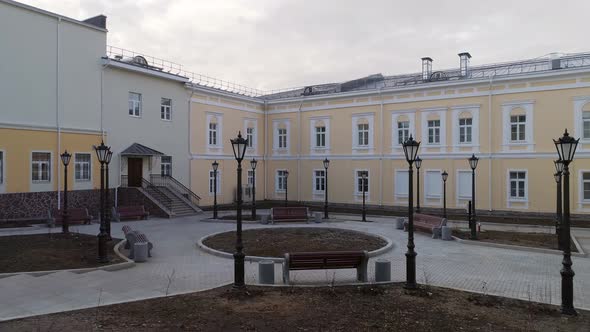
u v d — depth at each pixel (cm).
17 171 2266
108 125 2750
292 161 3991
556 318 777
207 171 3494
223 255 1403
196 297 884
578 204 2714
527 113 2894
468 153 3105
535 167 2864
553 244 1695
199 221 2494
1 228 2028
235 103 3781
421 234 2006
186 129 3322
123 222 2441
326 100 3781
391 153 3438
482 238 1839
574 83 2730
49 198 2402
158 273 1160
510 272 1223
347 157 3662
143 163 2980
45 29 2412
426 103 3278
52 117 2438
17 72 2277
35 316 767
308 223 2438
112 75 2786
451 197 3167
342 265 1041
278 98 4231
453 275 1175
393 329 701
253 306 821
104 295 929
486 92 3039
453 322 739
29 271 1137
